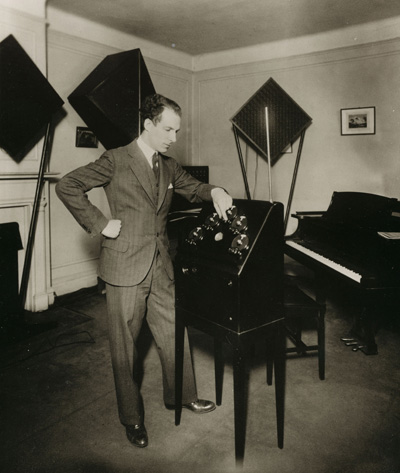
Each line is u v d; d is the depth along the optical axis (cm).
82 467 182
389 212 313
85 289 443
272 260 165
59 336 327
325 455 187
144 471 179
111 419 218
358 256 275
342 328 341
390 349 300
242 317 158
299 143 467
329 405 229
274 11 393
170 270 198
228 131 541
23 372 270
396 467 179
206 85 552
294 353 292
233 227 164
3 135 314
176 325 192
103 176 179
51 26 390
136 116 388
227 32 455
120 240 181
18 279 361
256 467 180
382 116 432
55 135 404
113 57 398
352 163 456
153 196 183
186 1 370
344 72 448
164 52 515
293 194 500
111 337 189
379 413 221
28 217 359
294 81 482
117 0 369
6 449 194
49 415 222
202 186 198
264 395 240
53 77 397
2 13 320
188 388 212
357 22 424
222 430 207
